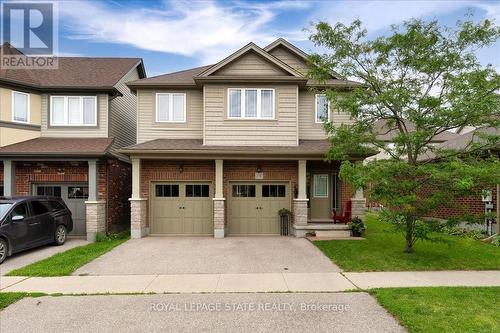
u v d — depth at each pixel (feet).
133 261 26.84
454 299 17.57
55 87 42.98
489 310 16.08
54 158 38.73
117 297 18.54
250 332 14.17
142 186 40.52
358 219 37.78
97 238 37.68
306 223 38.14
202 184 41.16
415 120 26.03
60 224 34.81
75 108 44.21
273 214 40.96
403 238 35.65
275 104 41.11
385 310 16.48
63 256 28.55
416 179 26.96
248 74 41.70
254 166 40.96
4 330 14.47
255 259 27.32
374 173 25.46
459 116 24.72
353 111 28.17
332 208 42.83
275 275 22.71
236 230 40.75
